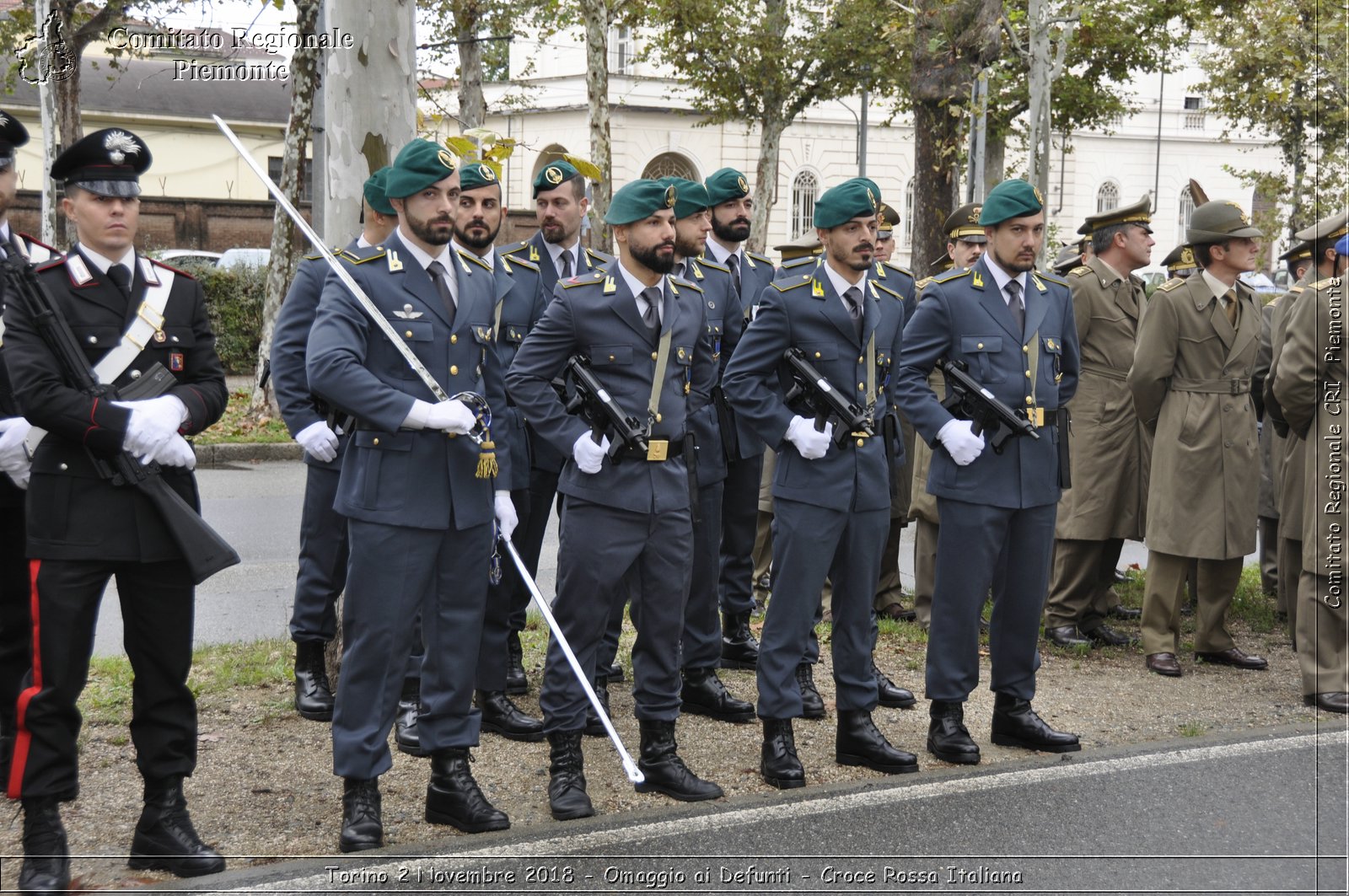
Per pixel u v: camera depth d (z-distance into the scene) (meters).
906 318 6.63
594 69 18.34
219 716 5.41
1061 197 41.34
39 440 4.11
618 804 4.60
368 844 4.12
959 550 5.10
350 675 4.21
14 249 4.60
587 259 6.16
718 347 5.97
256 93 35.50
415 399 4.23
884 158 39.41
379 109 5.69
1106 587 7.05
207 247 28.23
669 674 4.71
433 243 4.34
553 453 5.74
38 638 3.84
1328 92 19.22
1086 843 4.22
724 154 37.19
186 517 3.92
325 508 5.43
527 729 5.30
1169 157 42.53
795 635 4.85
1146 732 5.45
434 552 4.31
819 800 4.59
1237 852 4.15
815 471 4.86
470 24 20.11
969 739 5.09
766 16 27.75
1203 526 6.30
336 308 4.27
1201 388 6.41
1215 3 21.09
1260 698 5.99
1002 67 11.85
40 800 3.81
